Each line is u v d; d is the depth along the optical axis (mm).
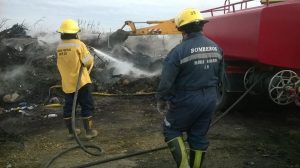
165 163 5316
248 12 6594
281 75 6453
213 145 6008
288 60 6320
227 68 7559
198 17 4332
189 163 4594
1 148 5906
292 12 6258
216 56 4359
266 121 7395
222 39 7355
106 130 6789
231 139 6293
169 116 4395
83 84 6121
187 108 4250
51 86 9297
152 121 7289
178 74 4277
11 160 5473
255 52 6312
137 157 5535
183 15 4352
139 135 6492
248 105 7906
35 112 7984
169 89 4242
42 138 6402
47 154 5711
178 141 4359
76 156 5621
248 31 6488
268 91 6566
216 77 4434
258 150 5801
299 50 6328
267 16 6211
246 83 7387
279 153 5691
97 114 7816
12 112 7984
